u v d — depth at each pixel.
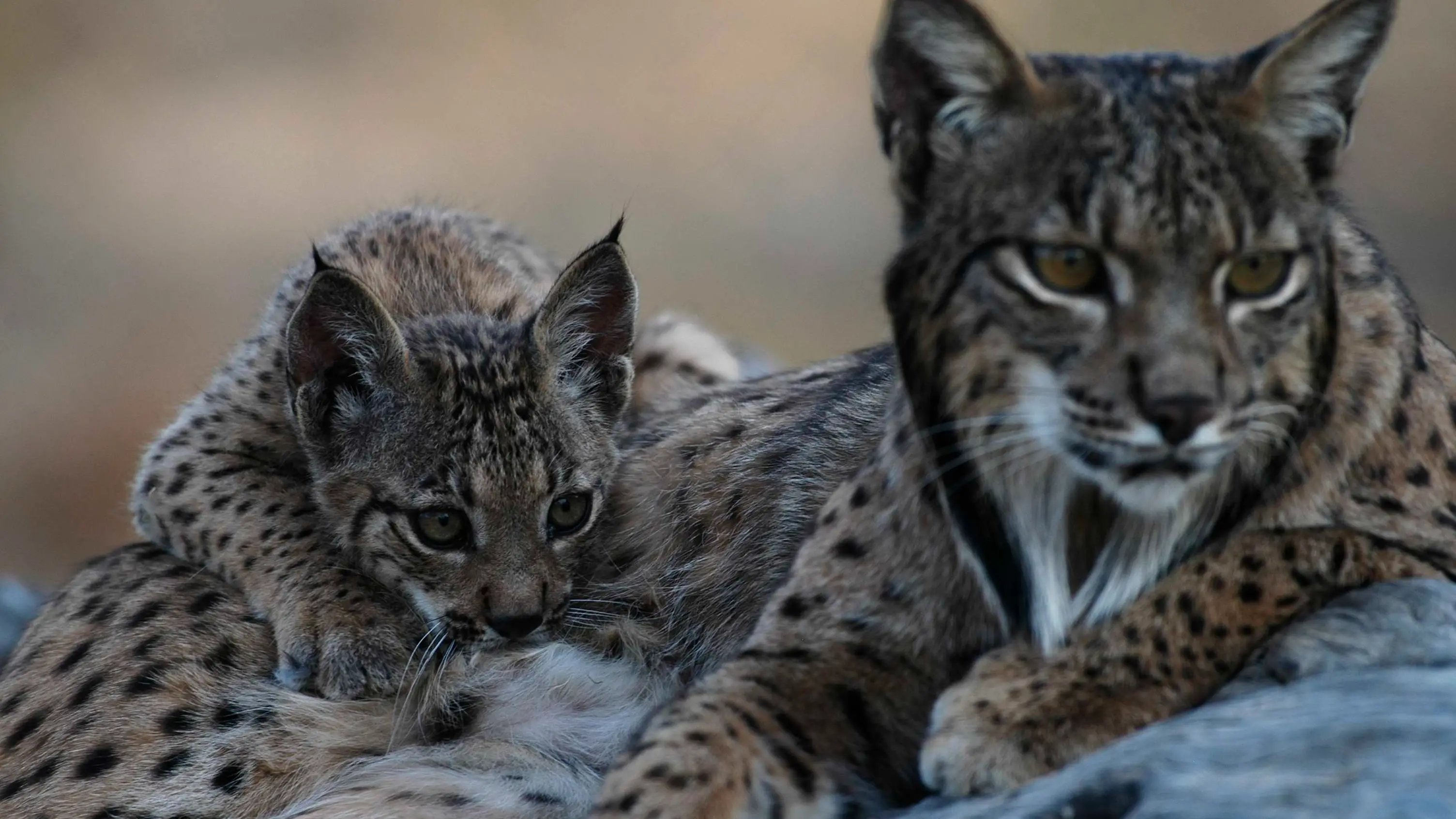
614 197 30.97
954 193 7.82
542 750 9.86
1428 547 7.75
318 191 31.03
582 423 11.59
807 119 32.44
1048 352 7.50
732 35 33.75
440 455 11.10
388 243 13.61
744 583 10.23
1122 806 6.47
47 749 9.93
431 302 13.05
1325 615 7.39
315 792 9.74
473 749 9.84
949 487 8.08
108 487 25.48
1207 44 32.91
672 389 12.91
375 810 9.26
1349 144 7.77
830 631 8.54
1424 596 7.35
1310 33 7.46
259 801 9.75
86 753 9.84
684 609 10.48
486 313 13.13
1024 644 7.95
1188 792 6.29
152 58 34.03
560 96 33.09
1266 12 32.94
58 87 33.28
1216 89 7.59
